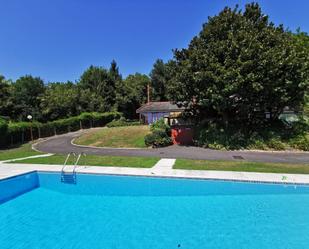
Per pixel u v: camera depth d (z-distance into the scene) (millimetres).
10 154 19953
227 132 21094
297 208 8836
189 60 20188
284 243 6617
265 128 21500
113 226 7766
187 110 24578
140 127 32375
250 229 7418
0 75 41969
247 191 10594
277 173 11719
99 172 12547
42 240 6910
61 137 34250
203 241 6770
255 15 21016
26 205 9672
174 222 7984
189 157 16562
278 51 18500
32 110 46219
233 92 18484
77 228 7637
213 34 20328
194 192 10734
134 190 11250
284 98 19375
